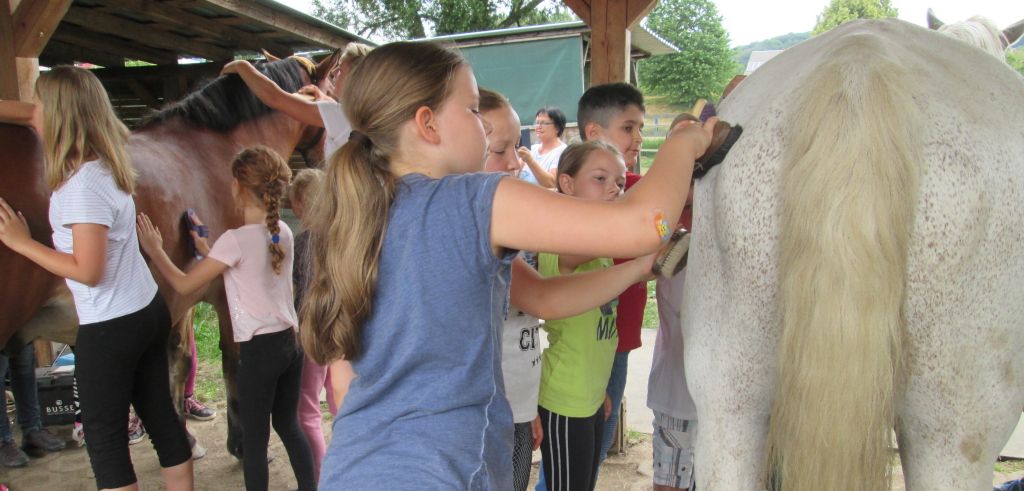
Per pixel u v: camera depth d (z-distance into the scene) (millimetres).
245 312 1971
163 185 2211
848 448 879
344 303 848
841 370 864
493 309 874
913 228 898
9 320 1898
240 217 2627
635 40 7488
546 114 4375
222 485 2590
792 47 1228
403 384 854
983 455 1005
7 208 1718
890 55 986
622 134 2426
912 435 1042
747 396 1076
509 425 904
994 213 914
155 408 1935
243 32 5883
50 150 1674
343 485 817
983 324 946
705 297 1124
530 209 821
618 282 1213
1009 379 991
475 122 925
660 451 1795
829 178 871
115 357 1766
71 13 4691
